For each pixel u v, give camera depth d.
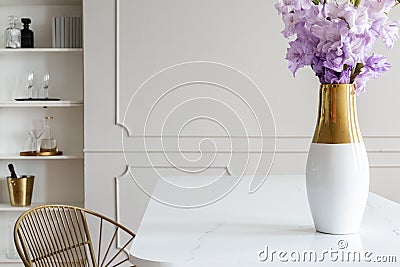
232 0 4.19
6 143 4.53
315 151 1.86
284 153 4.21
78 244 2.74
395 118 4.22
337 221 1.87
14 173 4.32
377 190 4.23
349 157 1.82
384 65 1.83
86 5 4.19
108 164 4.25
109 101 4.23
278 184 3.11
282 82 4.21
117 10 4.19
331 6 1.76
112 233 4.27
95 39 4.21
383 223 2.08
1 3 4.39
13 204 4.33
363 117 4.21
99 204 4.26
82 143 4.53
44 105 4.21
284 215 2.24
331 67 1.78
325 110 1.85
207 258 1.63
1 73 4.48
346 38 1.73
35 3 4.41
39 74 4.49
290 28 1.85
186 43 4.21
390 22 1.77
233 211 2.35
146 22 4.21
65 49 4.23
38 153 4.29
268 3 4.19
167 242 1.83
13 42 4.29
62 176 4.55
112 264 4.28
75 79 4.50
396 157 4.22
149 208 2.47
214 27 4.21
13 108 4.52
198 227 2.06
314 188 1.87
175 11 4.20
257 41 4.20
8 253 4.33
